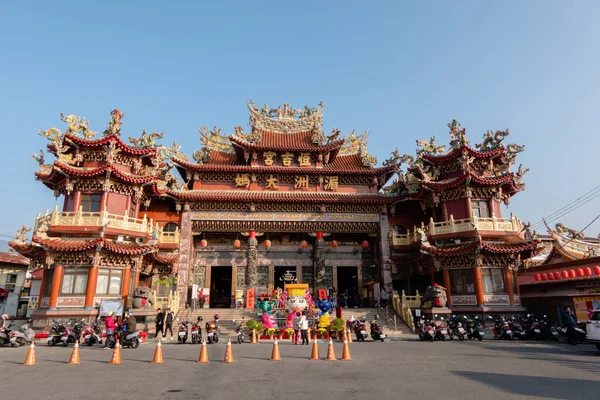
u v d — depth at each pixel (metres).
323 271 40.59
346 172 43.38
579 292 30.12
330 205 41.50
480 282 32.81
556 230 37.03
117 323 26.00
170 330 27.81
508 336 25.89
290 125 48.78
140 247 31.34
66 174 31.78
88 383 11.62
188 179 42.75
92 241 28.97
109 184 32.75
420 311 32.78
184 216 39.69
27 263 49.53
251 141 43.91
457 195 36.81
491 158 37.56
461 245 34.19
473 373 13.02
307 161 44.12
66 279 29.61
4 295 45.84
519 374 12.83
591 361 15.86
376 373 13.04
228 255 42.41
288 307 29.64
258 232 41.09
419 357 17.19
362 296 42.34
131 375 12.95
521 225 35.47
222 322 32.44
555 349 20.31
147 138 36.03
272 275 42.25
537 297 34.81
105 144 33.12
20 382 11.88
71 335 23.75
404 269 40.28
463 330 26.19
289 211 41.09
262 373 13.13
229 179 43.09
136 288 30.89
